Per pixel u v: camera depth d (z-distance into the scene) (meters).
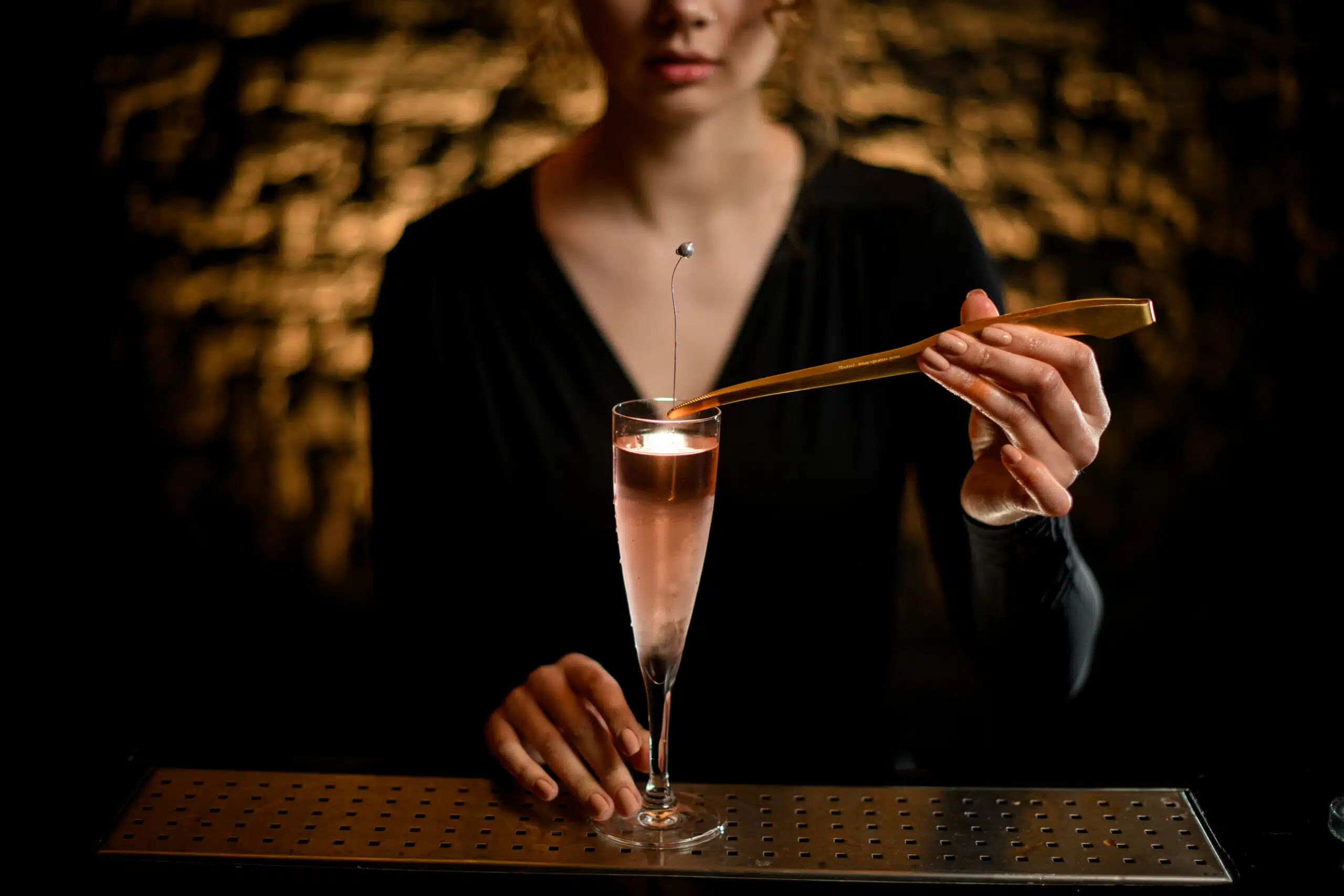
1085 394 0.83
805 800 0.90
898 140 2.35
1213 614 2.41
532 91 2.30
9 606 2.41
